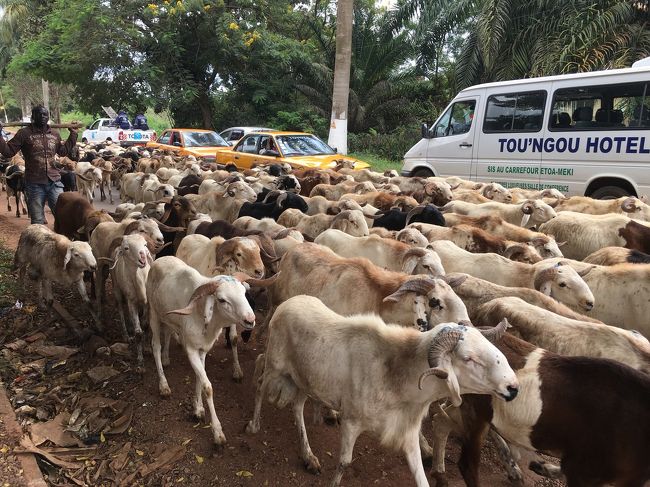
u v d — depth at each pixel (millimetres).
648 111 10789
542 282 5914
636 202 9453
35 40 31547
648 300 5805
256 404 5148
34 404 5660
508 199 11547
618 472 3607
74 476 4688
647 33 17609
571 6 19234
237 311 4758
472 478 4348
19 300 8086
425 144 15117
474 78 22406
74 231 9398
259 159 16375
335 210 9641
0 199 17188
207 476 4645
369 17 28188
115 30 27516
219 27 27625
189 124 33250
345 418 4211
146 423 5309
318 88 29844
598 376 3701
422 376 3541
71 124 9695
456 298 4684
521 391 3895
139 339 6305
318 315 4512
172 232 9375
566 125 12047
